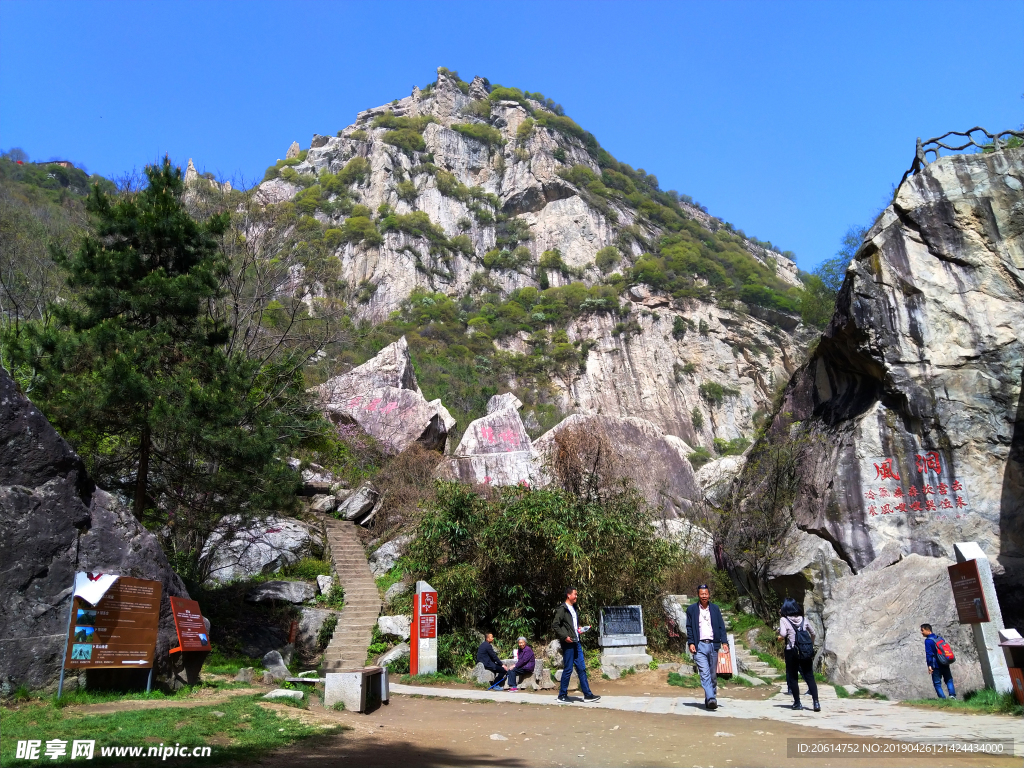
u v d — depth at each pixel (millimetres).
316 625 16250
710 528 20281
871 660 11523
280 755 6371
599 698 10539
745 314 87938
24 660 8312
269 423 15117
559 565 14000
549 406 64125
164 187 15719
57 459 9367
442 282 93500
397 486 22188
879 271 16969
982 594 9961
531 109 126750
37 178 57688
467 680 12562
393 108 130000
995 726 7793
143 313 14312
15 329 14664
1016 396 15430
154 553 10227
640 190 121938
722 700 10461
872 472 16078
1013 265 16188
